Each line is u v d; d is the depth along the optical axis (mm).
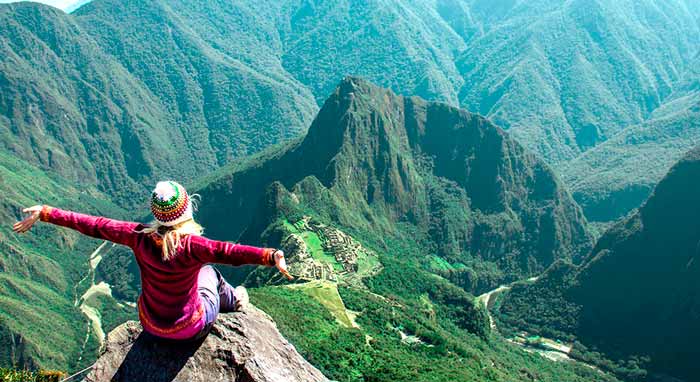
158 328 8031
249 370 8531
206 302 8438
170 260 7402
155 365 8555
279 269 7039
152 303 7895
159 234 7438
